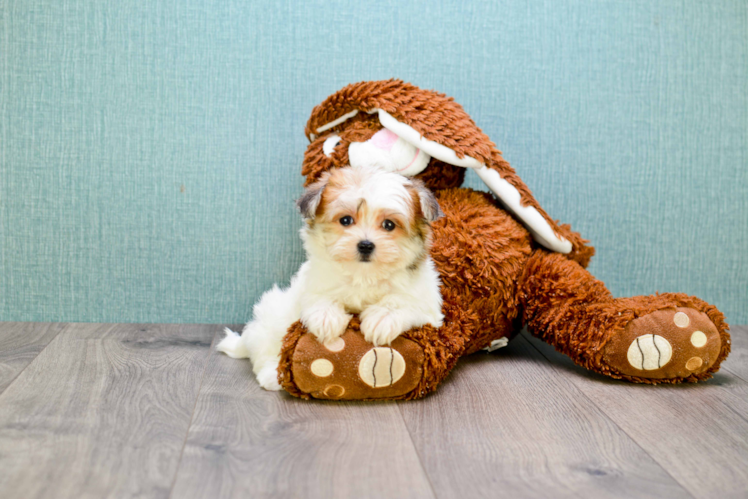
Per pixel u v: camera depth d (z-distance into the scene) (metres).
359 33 2.16
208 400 1.51
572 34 2.22
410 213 1.49
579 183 2.27
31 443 1.24
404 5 2.17
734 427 1.40
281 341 1.63
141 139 2.15
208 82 2.14
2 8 2.07
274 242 2.22
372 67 2.18
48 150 2.13
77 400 1.48
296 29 2.15
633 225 2.31
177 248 2.20
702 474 1.17
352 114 1.90
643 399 1.58
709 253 2.35
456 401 1.54
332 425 1.37
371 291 1.52
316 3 2.15
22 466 1.14
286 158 2.19
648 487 1.12
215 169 2.18
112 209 2.17
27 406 1.44
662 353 1.64
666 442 1.32
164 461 1.18
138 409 1.44
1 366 1.72
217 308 2.23
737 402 1.56
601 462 1.22
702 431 1.38
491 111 2.22
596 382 1.71
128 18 2.11
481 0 2.18
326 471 1.15
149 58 2.12
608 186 2.29
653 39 2.25
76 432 1.30
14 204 2.14
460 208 1.88
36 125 2.12
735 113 2.31
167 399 1.51
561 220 2.28
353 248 1.43
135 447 1.24
